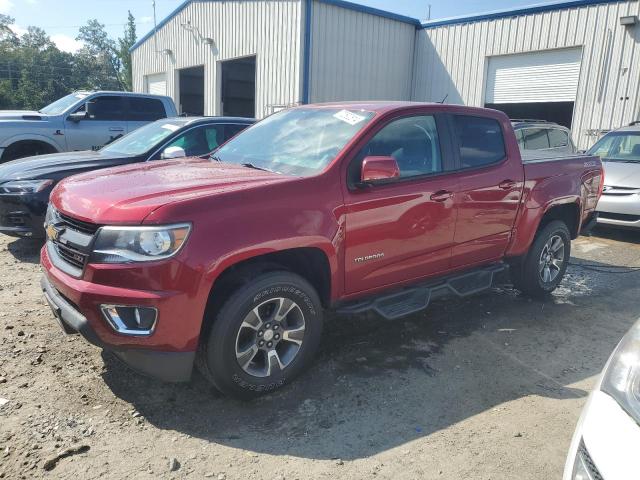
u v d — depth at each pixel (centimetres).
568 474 199
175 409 324
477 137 459
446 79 1697
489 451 295
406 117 408
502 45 1539
